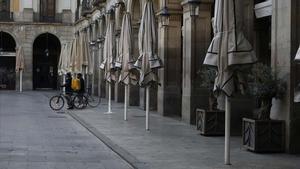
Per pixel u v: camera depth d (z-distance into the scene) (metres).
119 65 22.20
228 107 11.23
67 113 26.47
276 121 12.91
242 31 11.15
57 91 56.53
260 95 12.88
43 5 60.91
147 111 18.23
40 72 61.56
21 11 59.81
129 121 21.44
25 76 59.09
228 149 11.30
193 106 20.06
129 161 11.66
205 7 20.12
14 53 59.62
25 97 43.12
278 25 13.37
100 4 41.66
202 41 20.19
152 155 12.55
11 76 59.53
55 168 10.89
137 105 31.33
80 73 31.84
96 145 14.60
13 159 11.95
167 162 11.55
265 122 12.84
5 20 59.44
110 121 21.44
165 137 16.11
